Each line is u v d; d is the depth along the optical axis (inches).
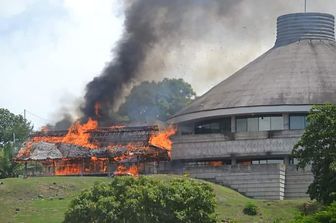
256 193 7662.4
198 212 5954.7
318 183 6353.3
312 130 6505.9
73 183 7386.8
